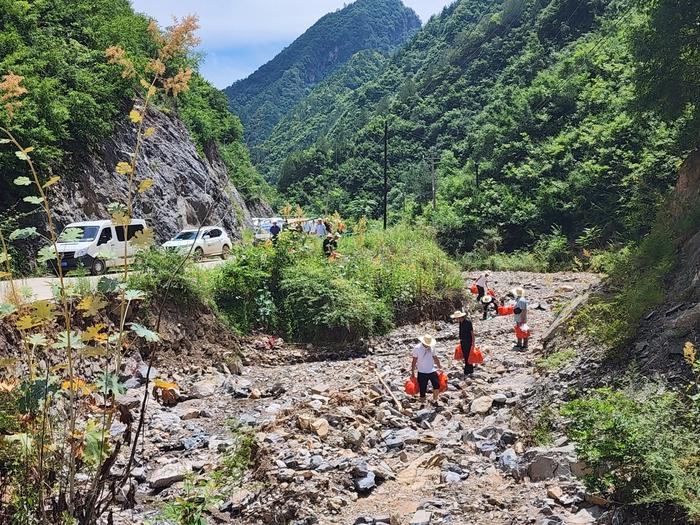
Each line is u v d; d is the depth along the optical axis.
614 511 6.14
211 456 9.05
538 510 6.55
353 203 87.06
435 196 64.56
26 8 29.91
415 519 6.51
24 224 22.77
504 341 17.52
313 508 7.06
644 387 8.35
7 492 4.50
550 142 59.66
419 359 11.60
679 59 16.69
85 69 31.25
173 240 26.44
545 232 48.44
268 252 20.41
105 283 4.16
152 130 4.40
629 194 41.47
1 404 4.39
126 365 12.73
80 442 4.45
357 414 10.77
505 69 102.12
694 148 17.36
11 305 4.29
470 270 43.12
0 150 22.39
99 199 28.89
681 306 9.66
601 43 71.25
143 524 5.93
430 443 9.29
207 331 15.95
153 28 4.24
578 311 12.34
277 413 11.16
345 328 18.30
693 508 5.37
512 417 9.81
